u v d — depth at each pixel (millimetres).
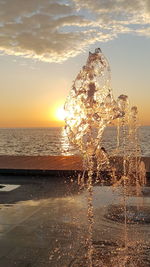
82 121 4852
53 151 35719
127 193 6730
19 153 32781
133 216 4926
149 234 4133
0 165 9734
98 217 4922
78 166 9508
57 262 3346
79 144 4949
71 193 6746
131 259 3402
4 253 3572
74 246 3764
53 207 5590
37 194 6641
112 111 4848
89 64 4812
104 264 3299
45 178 8516
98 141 4910
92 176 8617
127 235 4102
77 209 5441
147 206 5570
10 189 7152
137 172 8680
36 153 32656
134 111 7602
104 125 4879
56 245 3803
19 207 5598
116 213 5125
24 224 4605
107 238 4016
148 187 7348
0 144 51375
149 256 3482
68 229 4367
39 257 3467
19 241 3926
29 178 8531
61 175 8781
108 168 8969
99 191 6953
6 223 4660
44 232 4254
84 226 4488
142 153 25562
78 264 3295
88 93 4812
